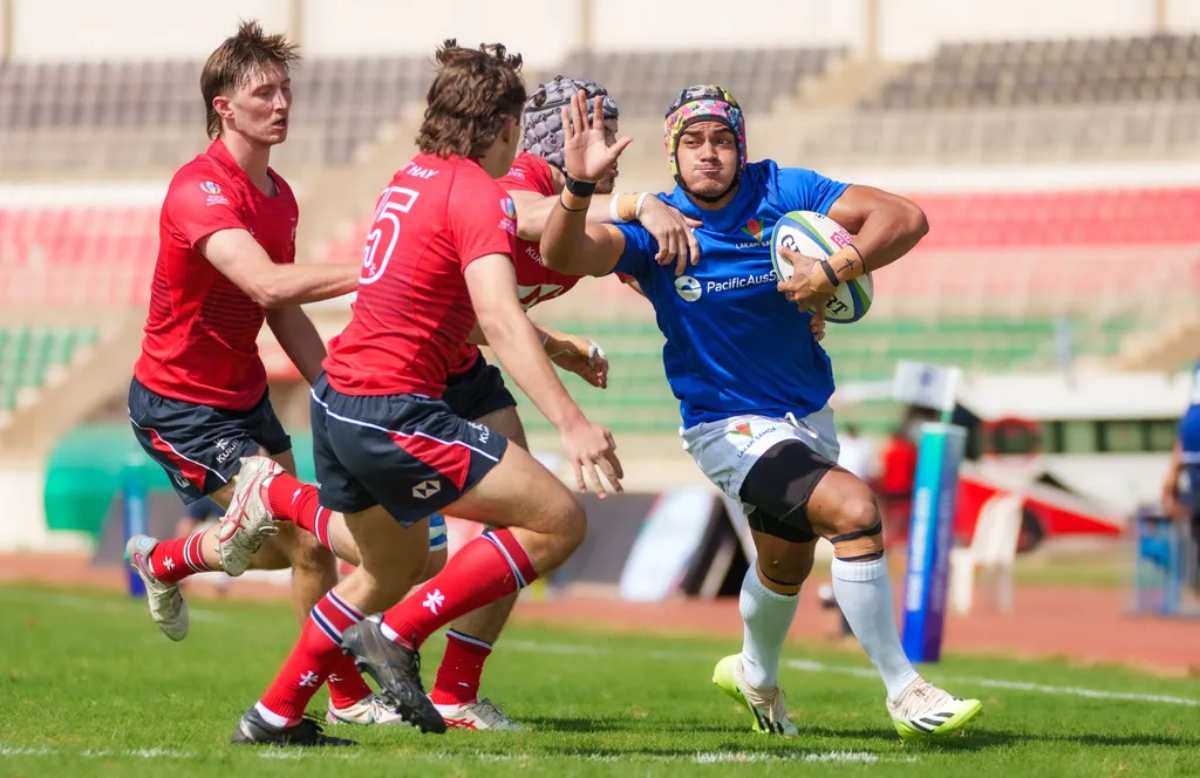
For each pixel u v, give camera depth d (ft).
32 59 428.97
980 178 351.67
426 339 60.18
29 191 384.47
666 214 68.03
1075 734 76.89
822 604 155.33
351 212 380.17
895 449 221.25
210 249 70.85
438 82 62.44
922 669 120.98
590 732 75.56
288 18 419.54
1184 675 122.21
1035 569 274.36
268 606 188.96
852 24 397.19
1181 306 310.24
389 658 60.13
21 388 335.67
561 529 60.59
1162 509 186.09
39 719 77.10
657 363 318.86
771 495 68.23
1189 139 347.15
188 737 69.21
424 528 62.95
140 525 192.44
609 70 395.34
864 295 70.64
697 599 210.59
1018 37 388.16
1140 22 382.01
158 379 78.13
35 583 221.46
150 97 410.52
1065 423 274.98
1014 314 316.40
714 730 77.15
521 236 69.92
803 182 71.10
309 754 62.34
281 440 80.84
